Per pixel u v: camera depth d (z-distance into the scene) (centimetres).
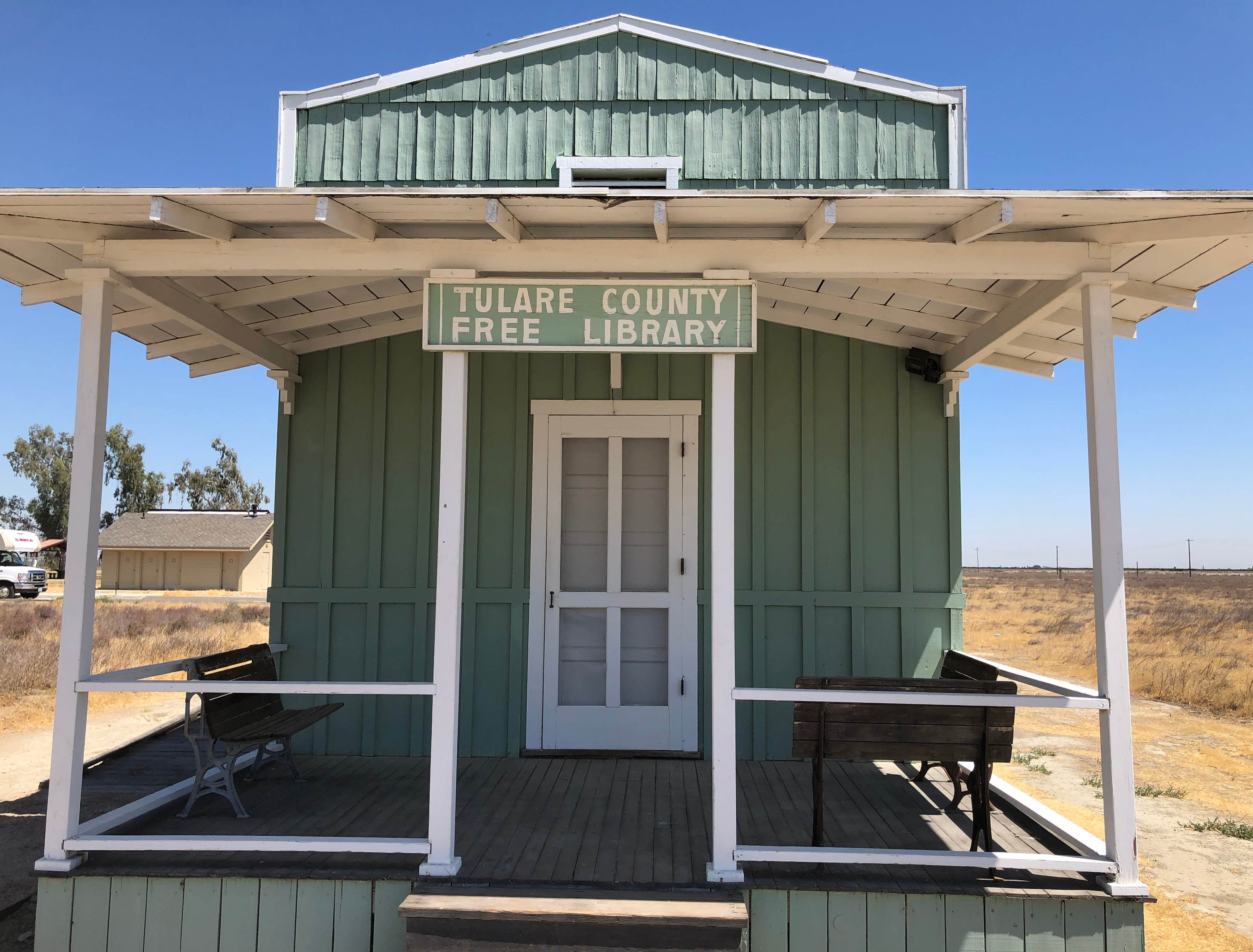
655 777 541
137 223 402
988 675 465
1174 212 362
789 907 364
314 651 611
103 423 409
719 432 396
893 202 355
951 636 599
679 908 341
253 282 487
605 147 567
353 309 553
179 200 362
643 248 407
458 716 402
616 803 485
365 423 627
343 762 580
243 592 4197
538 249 409
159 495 6244
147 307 493
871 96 570
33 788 762
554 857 398
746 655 599
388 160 571
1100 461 385
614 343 399
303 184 571
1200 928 507
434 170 570
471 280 404
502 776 541
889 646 598
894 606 600
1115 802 367
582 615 603
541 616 600
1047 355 584
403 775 546
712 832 400
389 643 609
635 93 571
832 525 607
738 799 499
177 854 396
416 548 614
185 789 473
